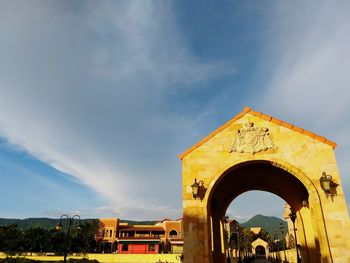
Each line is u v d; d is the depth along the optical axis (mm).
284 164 14227
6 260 46719
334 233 12695
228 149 15078
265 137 14891
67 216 29016
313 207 13609
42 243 65750
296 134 14656
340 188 13344
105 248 74125
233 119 15547
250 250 86125
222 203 20031
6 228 66062
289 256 39844
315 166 13977
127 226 79750
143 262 53406
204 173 14859
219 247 18844
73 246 68125
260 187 19594
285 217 50344
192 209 14266
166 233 74250
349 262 12188
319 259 14109
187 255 13523
